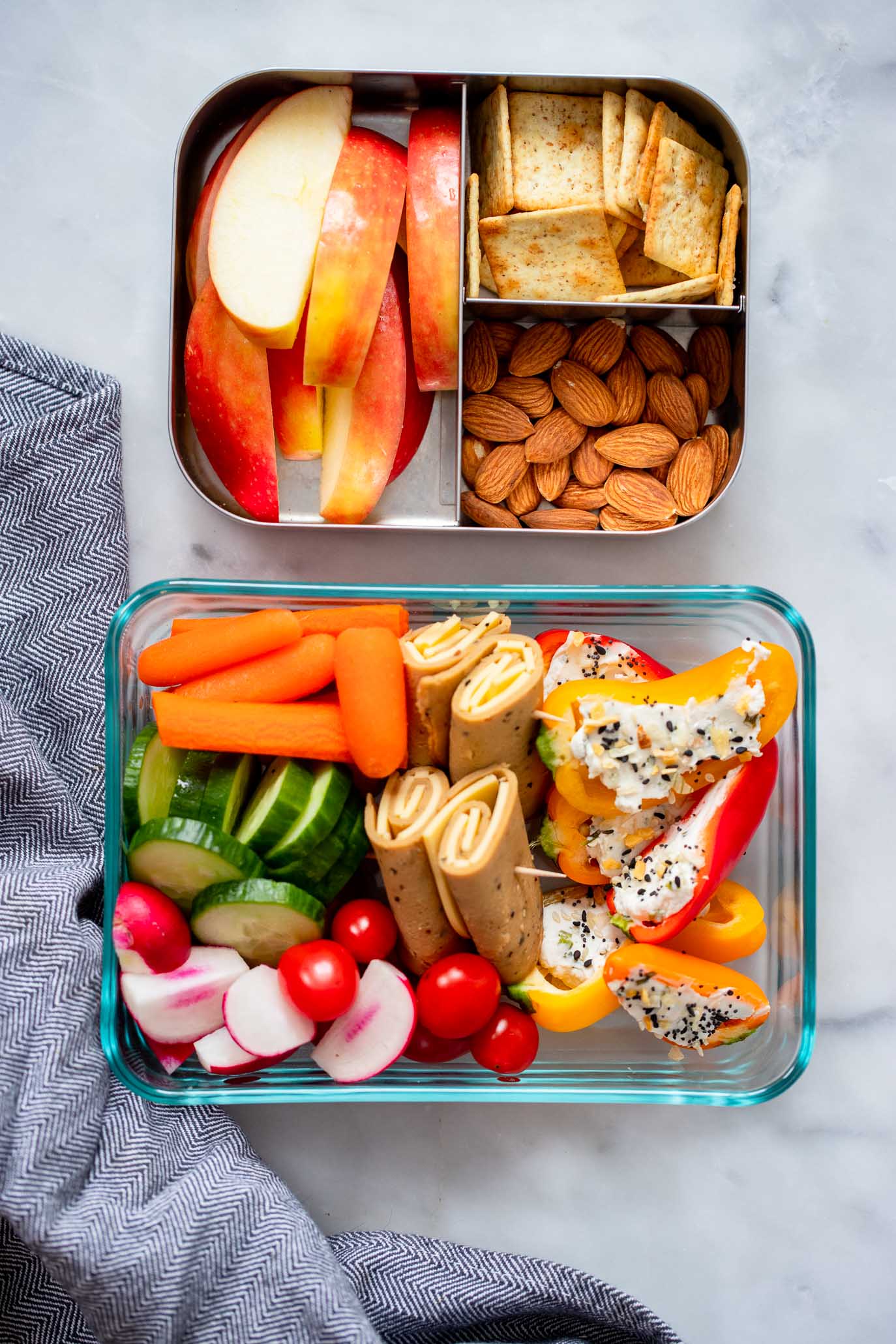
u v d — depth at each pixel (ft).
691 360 4.61
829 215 4.90
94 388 4.64
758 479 4.90
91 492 4.63
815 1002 4.49
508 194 4.32
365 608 4.21
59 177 4.78
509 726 3.87
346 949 4.12
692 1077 4.51
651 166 4.24
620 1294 4.46
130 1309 4.06
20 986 4.22
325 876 4.19
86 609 4.63
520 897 4.00
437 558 4.80
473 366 4.51
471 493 4.60
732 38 4.85
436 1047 4.28
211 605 4.37
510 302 4.23
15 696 4.60
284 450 4.58
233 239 4.28
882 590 4.88
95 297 4.78
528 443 4.55
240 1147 4.41
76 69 4.76
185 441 4.74
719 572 4.87
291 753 4.03
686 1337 4.76
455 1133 4.78
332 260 4.22
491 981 4.03
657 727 4.01
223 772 4.13
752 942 4.29
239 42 4.76
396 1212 4.74
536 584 4.83
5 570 4.59
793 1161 4.84
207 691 4.12
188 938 4.15
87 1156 4.16
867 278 4.91
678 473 4.55
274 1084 4.35
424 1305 4.42
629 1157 4.82
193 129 4.35
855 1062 4.87
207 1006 4.14
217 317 4.36
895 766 4.89
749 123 4.86
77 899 4.37
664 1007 4.15
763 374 4.90
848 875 4.90
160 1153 4.26
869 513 4.88
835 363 4.91
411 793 4.03
